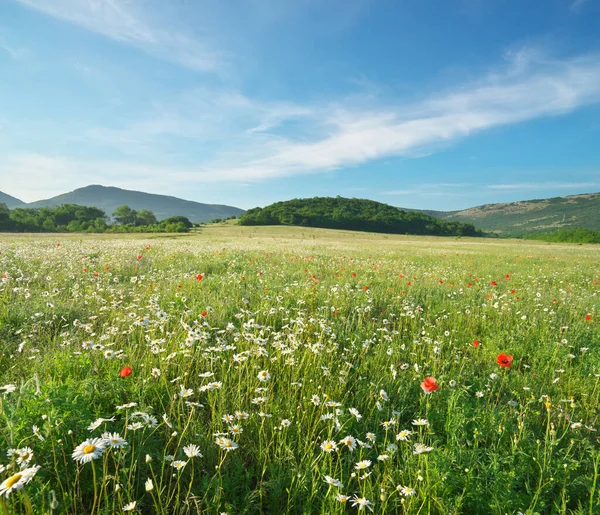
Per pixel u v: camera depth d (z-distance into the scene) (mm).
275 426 3059
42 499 1951
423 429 3289
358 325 6250
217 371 4043
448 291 9664
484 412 3428
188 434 2852
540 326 6750
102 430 2602
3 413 2322
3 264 9734
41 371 3568
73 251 14820
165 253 16609
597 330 6434
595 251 38812
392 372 4074
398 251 28172
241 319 5992
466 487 2484
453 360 4949
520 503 2441
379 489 2439
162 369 3795
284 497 2516
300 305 7340
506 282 12164
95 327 5500
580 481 2611
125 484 2309
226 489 2447
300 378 4027
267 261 15695
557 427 3375
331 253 22953
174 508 2188
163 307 6598
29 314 5684
